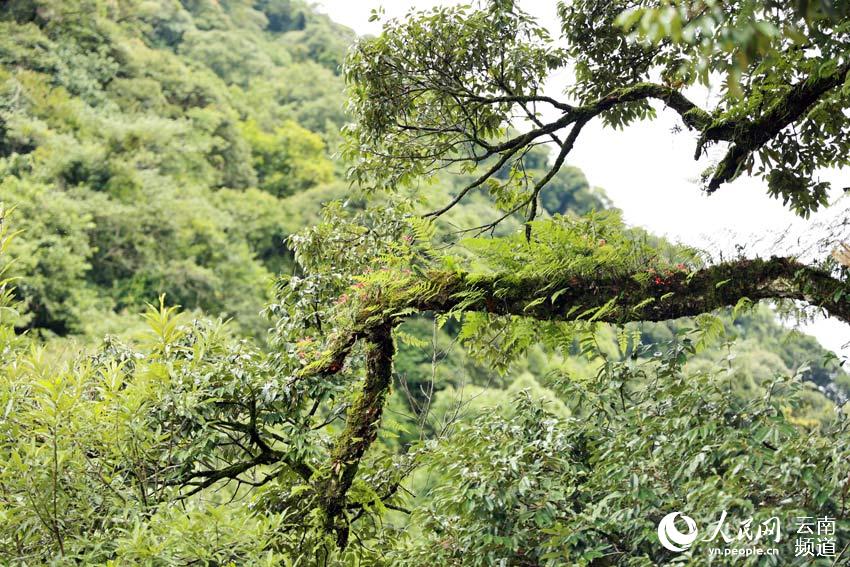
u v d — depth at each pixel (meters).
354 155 6.82
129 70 31.66
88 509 4.09
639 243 4.46
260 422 5.33
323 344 5.38
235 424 5.21
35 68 27.97
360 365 5.52
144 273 24.14
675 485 4.20
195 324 5.08
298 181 32.44
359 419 5.06
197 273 24.45
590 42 6.71
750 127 4.97
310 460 5.34
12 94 25.34
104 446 4.29
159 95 31.25
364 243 6.45
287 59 42.47
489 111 6.92
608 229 4.61
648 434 4.24
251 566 3.85
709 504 3.89
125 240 24.66
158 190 25.97
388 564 5.14
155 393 4.57
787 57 4.27
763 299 4.33
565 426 4.89
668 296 4.29
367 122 6.64
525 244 4.58
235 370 5.05
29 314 19.70
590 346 4.62
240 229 27.73
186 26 39.22
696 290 4.25
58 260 20.94
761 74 4.99
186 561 3.92
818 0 1.98
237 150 32.00
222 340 5.31
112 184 25.47
